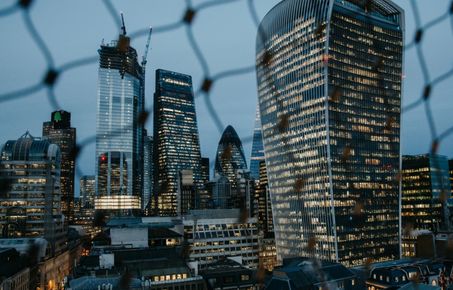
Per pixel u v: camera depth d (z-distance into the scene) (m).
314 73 108.94
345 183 110.12
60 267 102.19
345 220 109.38
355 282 60.66
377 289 67.50
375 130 117.81
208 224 123.81
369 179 115.62
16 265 69.56
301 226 108.88
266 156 122.50
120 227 109.88
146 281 64.69
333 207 107.44
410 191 143.38
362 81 112.88
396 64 69.69
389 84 66.81
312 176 113.44
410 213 142.12
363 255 111.19
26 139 93.19
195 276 72.00
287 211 114.44
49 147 95.00
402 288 46.53
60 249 108.38
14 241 80.31
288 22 107.94
